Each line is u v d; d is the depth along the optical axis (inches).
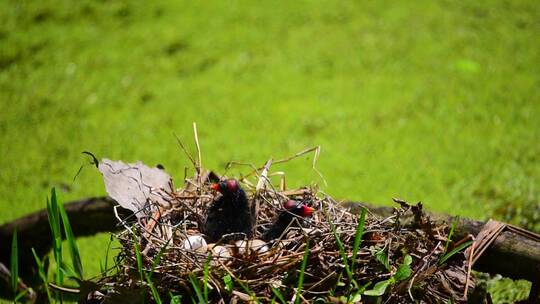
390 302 179.0
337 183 362.3
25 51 500.4
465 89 439.8
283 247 189.0
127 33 513.3
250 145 401.4
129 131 422.9
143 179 211.8
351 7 528.4
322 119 421.1
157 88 461.4
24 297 284.2
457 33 494.9
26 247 300.0
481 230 198.1
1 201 368.8
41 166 397.7
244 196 212.4
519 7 528.7
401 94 438.9
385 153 388.2
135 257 180.7
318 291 180.9
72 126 432.8
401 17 514.6
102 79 473.1
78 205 271.4
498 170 366.3
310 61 474.0
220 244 201.0
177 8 536.4
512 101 426.3
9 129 433.1
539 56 468.8
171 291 182.2
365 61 470.6
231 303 174.7
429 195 348.8
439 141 395.9
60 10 535.5
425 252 186.2
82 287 181.2
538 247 192.5
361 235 176.1
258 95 446.6
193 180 224.4
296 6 533.6
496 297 253.0
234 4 538.0
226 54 486.9
